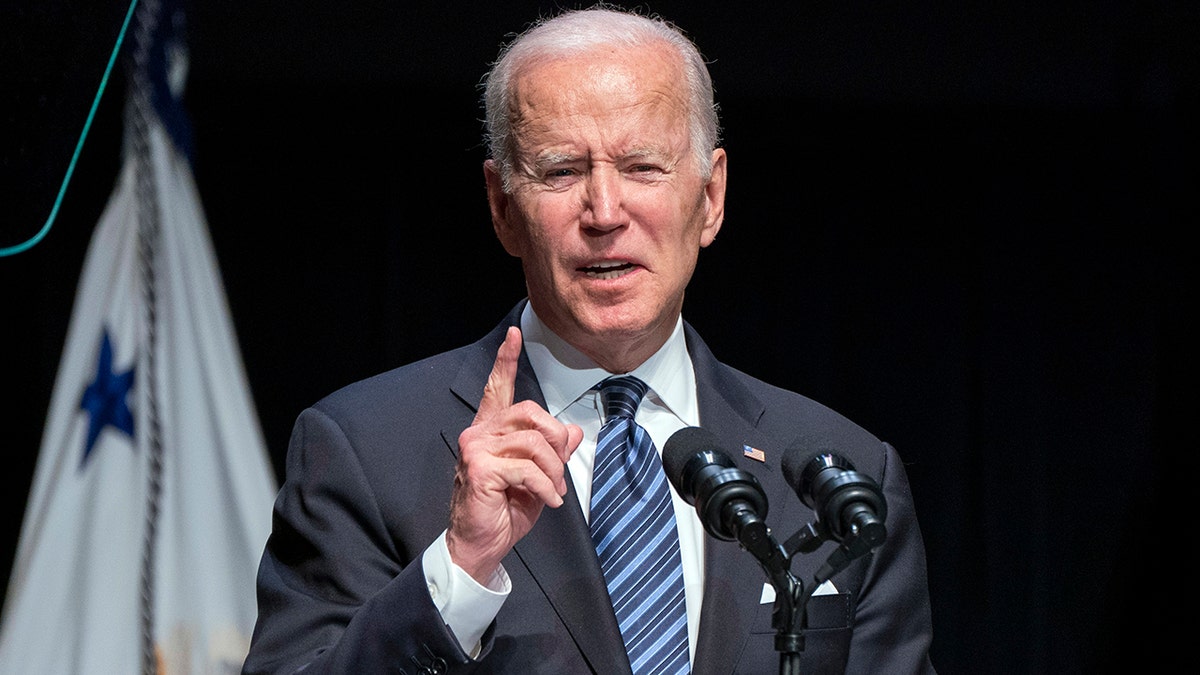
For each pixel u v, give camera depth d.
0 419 12.79
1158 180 14.52
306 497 6.25
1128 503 15.00
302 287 13.95
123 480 11.23
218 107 13.21
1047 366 15.13
